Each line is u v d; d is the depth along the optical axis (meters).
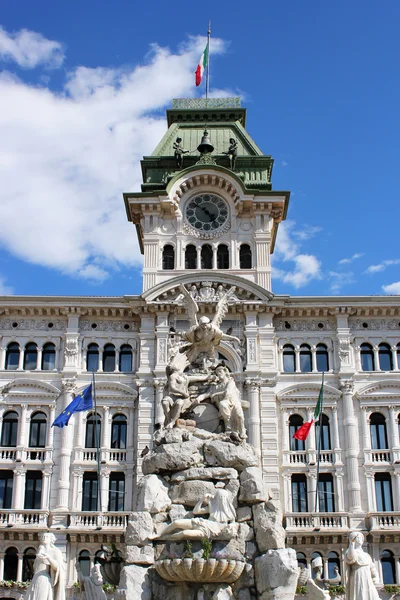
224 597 21.31
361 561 21.03
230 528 21.91
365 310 64.50
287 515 57.88
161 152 73.81
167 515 22.55
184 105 77.81
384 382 62.53
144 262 66.25
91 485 60.19
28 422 61.53
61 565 21.14
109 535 57.09
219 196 68.81
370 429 61.78
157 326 63.09
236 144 72.19
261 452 60.03
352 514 58.41
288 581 21.08
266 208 67.88
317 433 61.38
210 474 22.98
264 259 66.44
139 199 67.62
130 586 21.31
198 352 26.89
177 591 21.64
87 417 61.91
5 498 59.66
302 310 64.31
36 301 63.97
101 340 64.38
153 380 61.94
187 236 67.69
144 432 60.50
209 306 62.94
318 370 63.81
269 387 62.06
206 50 78.62
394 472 59.94
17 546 57.69
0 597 55.06
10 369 63.31
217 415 25.05
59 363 63.59
